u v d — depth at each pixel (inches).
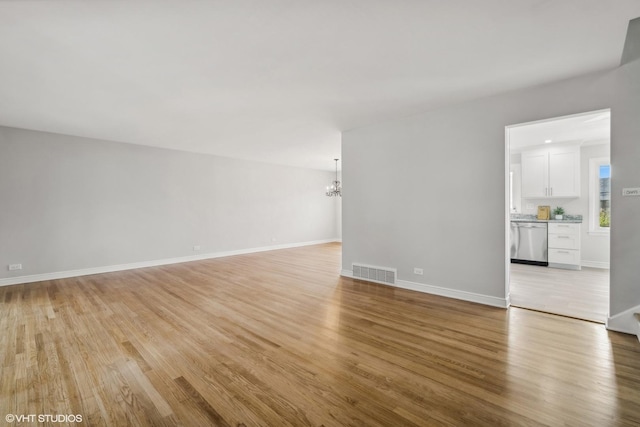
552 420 62.4
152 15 77.0
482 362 86.4
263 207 326.3
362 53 98.0
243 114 161.5
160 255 246.7
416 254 162.2
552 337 102.3
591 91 111.0
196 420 63.9
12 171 183.5
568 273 198.5
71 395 72.8
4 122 173.3
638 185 102.7
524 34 86.6
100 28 82.7
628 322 104.2
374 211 181.2
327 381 77.9
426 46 93.6
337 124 180.9
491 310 130.0
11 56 97.7
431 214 155.6
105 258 218.2
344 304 140.3
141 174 237.0
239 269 225.3
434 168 153.9
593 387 73.7
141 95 133.8
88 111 155.2
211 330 111.6
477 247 140.3
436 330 109.3
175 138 216.7
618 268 106.6
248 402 69.8
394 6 74.0
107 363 87.9
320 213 394.6
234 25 82.1
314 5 73.6
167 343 100.9
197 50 95.7
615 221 107.0
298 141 227.6
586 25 81.9
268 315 127.0
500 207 133.3
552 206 238.7
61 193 200.5
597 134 194.4
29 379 79.7
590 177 221.6
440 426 61.3
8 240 182.2
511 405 67.4
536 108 123.3
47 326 116.2
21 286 178.5
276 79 117.5
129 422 63.4
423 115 157.9
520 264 231.3
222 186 289.6
